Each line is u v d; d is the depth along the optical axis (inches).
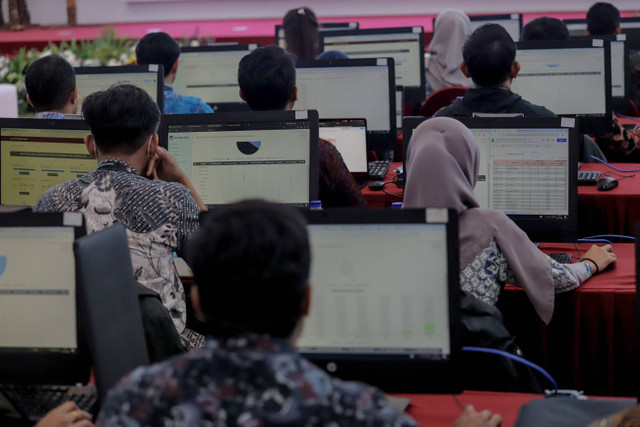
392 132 194.4
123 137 105.3
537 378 105.3
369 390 50.9
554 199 139.3
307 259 53.2
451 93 234.7
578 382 122.8
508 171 139.9
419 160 104.3
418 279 80.7
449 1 454.0
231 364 49.3
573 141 137.7
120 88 107.0
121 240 78.4
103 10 488.4
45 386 83.8
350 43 262.4
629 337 119.8
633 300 118.4
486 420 73.1
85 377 80.7
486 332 97.6
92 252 73.0
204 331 122.0
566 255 133.6
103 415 50.5
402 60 261.6
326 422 48.3
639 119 226.8
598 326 120.3
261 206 53.9
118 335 76.3
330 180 144.6
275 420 47.8
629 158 207.3
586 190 166.6
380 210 80.0
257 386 48.6
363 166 175.3
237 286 51.0
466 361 97.7
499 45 161.5
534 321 122.9
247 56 150.3
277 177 137.8
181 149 139.4
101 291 73.9
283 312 51.6
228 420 47.9
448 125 107.4
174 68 209.0
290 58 150.0
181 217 104.1
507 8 449.7
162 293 104.3
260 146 137.7
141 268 102.9
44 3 490.6
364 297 81.4
